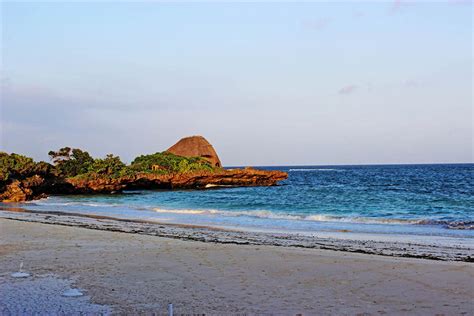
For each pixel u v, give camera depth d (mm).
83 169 73625
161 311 8906
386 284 11016
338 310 9039
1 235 19047
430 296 10023
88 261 13578
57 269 12492
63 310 8945
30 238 18188
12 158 57062
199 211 33719
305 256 14414
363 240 18984
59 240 17672
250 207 38250
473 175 115062
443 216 29656
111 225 24625
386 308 9172
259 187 77938
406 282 11203
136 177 71188
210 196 54906
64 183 64062
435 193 53312
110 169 68688
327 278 11578
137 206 40750
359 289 10578
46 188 62531
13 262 13422
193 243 17062
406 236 20438
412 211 33219
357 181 97062
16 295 9984
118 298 9789
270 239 19188
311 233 21531
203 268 12664
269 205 39844
